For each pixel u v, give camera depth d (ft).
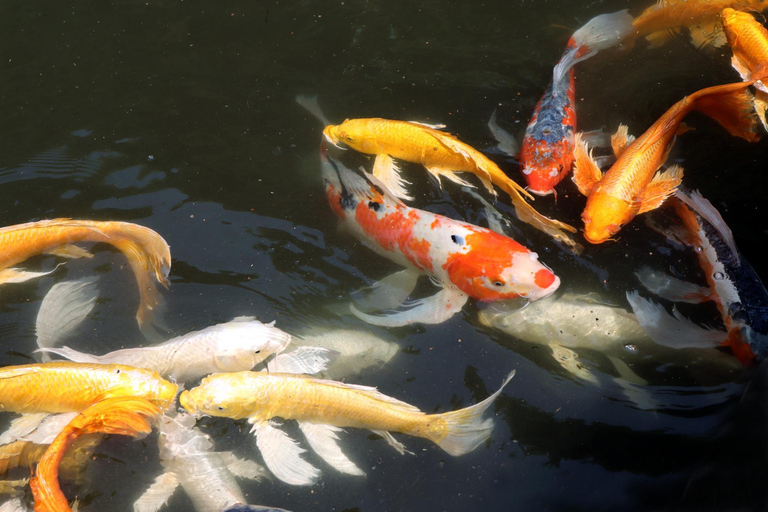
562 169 12.17
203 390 11.34
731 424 11.35
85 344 11.75
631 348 11.71
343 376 11.64
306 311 11.90
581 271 11.98
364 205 12.09
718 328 11.73
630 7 13.37
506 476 11.33
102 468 11.34
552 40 13.21
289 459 11.37
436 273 11.95
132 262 12.00
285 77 13.10
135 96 12.99
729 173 12.30
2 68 13.16
